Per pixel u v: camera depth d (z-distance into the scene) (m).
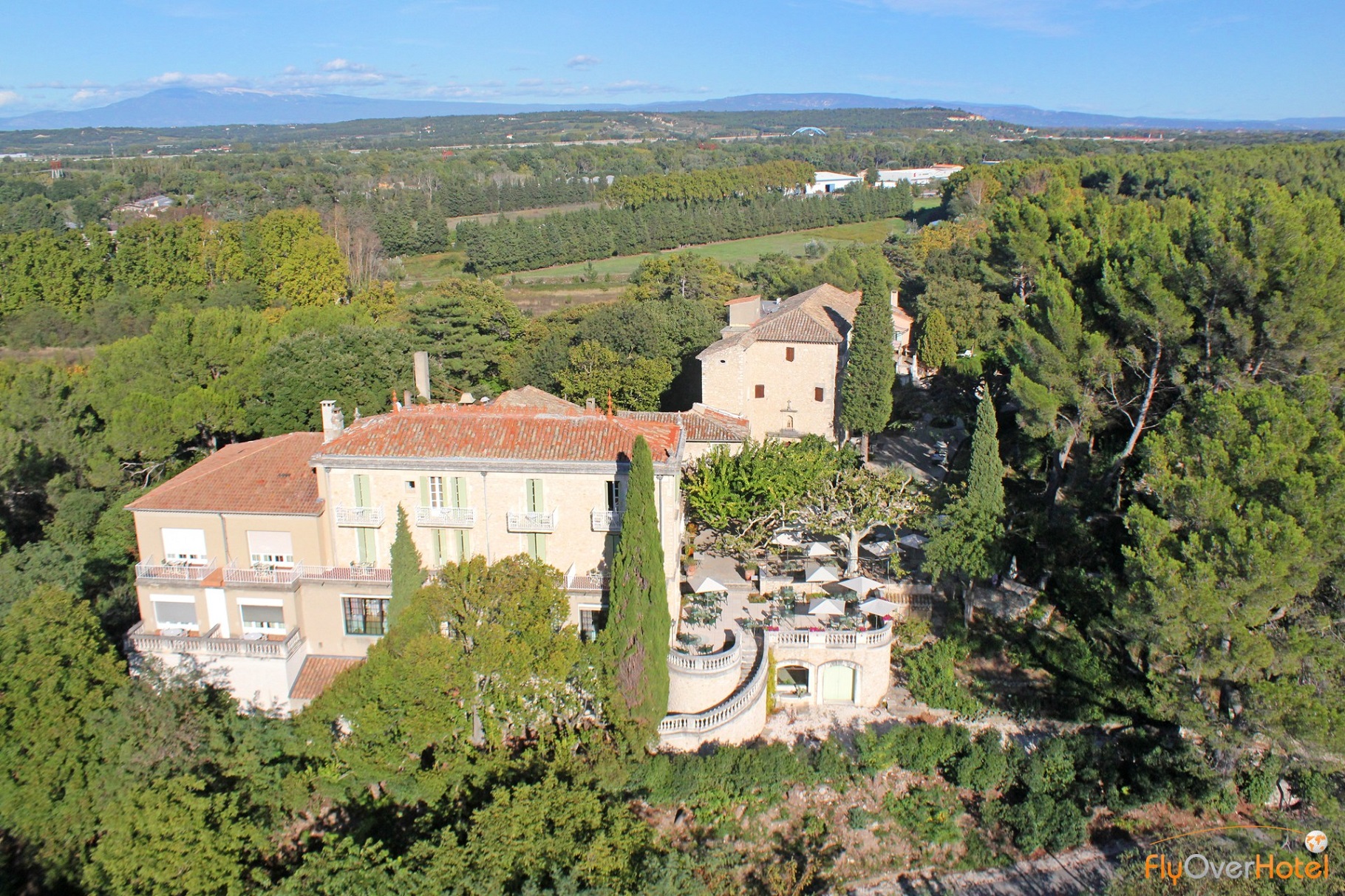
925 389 92.94
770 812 41.94
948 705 46.94
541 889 33.22
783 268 131.38
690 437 62.88
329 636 47.16
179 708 40.75
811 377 73.75
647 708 41.34
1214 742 41.72
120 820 35.41
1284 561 36.12
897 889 39.59
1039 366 55.66
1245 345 50.41
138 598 48.47
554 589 41.62
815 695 47.22
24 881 36.88
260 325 86.62
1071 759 43.75
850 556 52.44
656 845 38.25
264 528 46.69
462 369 92.75
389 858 36.34
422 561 46.84
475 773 39.22
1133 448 56.25
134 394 66.50
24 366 79.62
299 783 39.59
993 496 53.28
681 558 54.50
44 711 37.56
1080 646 48.69
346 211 157.62
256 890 35.22
